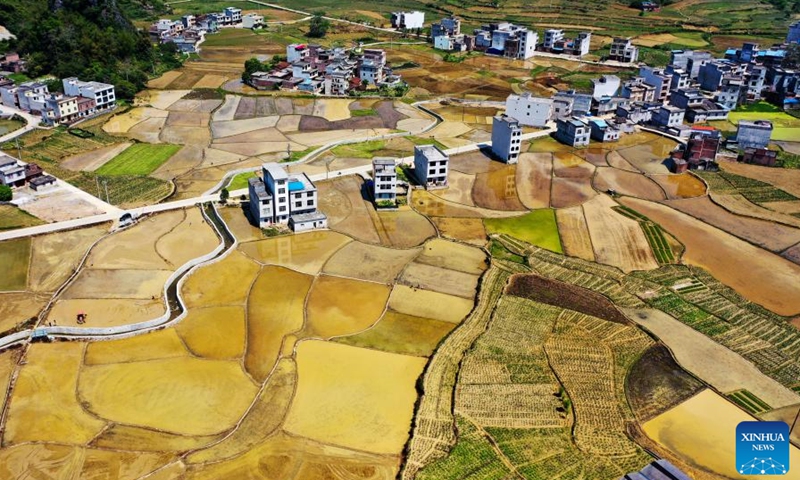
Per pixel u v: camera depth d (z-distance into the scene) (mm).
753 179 171250
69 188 156125
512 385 93875
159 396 90812
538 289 118625
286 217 140625
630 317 111062
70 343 101312
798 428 87000
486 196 158250
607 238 139125
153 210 144875
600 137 199500
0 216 139875
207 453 81812
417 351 101688
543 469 79812
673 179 171125
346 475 79125
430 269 124750
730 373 97625
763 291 120125
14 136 189375
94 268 121312
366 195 156500
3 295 112375
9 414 86938
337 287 118125
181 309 110562
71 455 80875
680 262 129875
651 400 91688
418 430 85500
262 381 94375
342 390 93000
